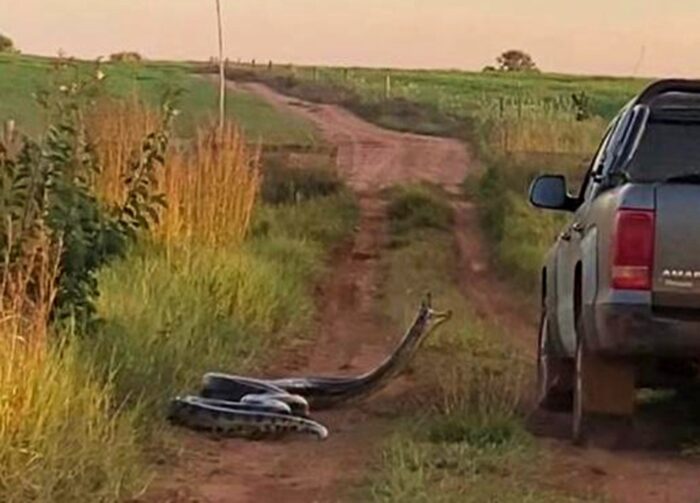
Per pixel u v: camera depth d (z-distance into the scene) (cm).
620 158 884
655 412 973
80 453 737
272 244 1947
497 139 3891
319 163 3222
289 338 1407
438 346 1279
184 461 829
